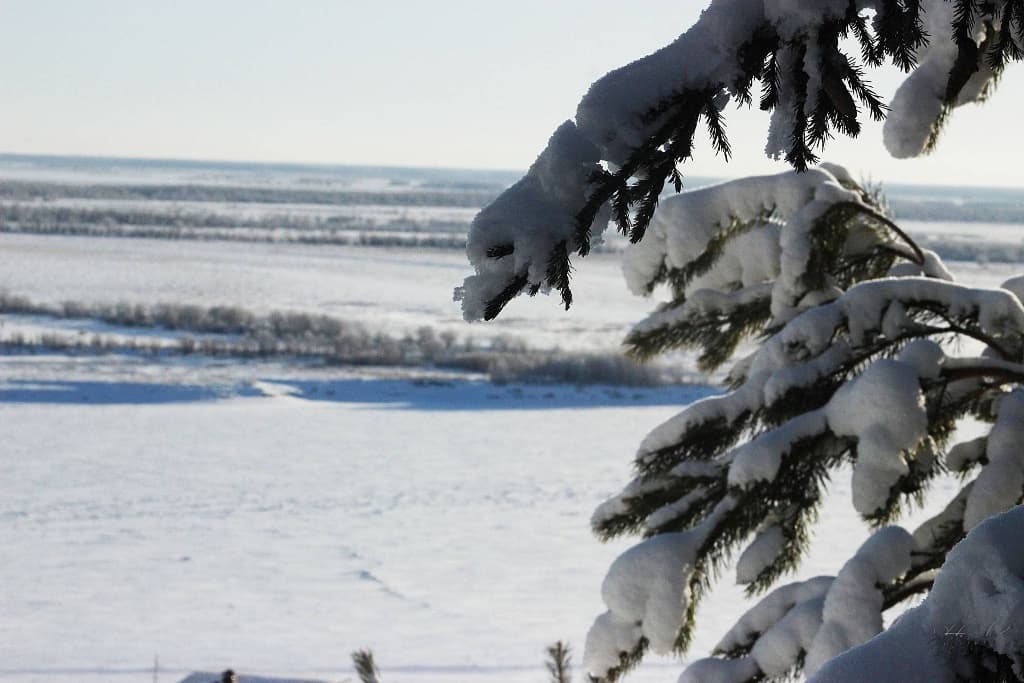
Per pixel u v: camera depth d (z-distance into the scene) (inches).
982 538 85.7
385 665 1192.8
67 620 1339.8
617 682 230.8
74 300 4845.0
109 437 2444.6
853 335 233.8
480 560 1680.6
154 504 1936.5
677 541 227.5
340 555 1685.5
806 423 220.8
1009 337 234.5
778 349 236.5
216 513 1895.9
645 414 2888.8
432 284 6412.4
